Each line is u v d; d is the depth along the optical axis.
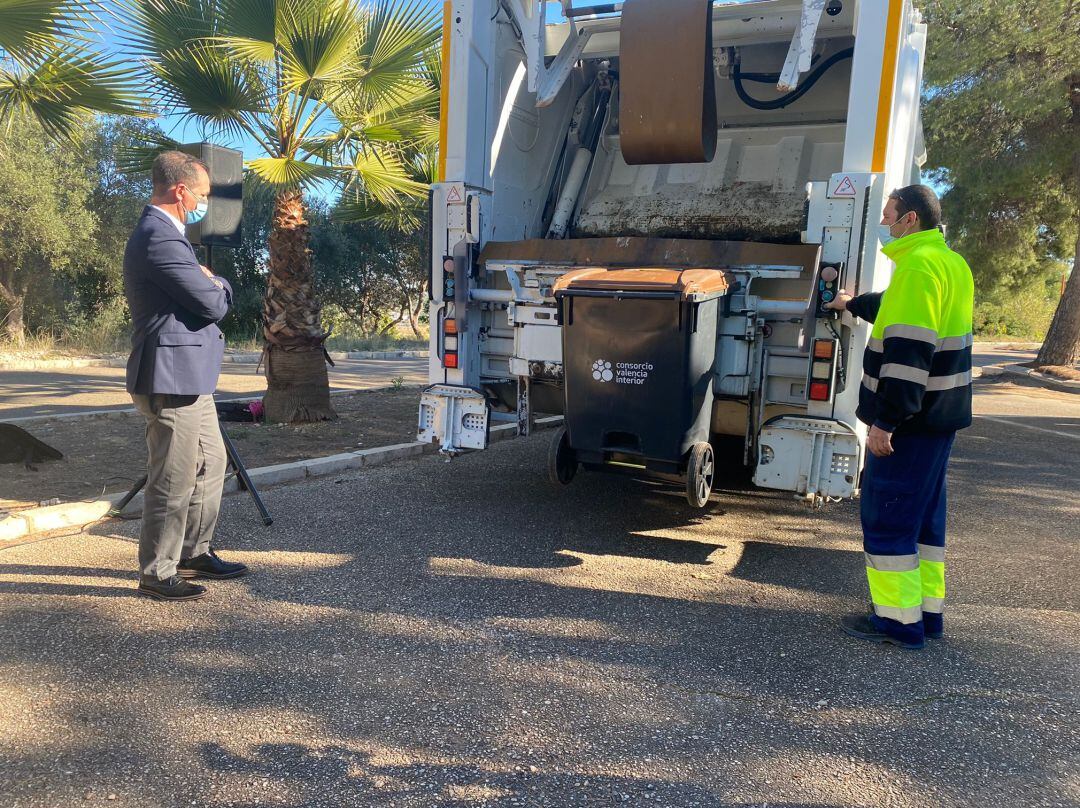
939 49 14.23
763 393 4.45
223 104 7.18
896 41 4.00
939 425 3.30
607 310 4.11
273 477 5.71
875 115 4.05
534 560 4.32
